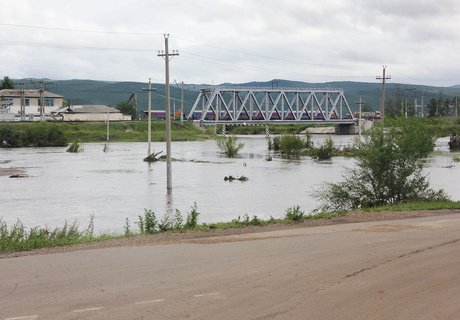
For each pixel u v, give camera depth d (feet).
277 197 119.24
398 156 86.22
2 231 56.24
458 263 37.91
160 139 435.12
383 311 27.17
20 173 178.40
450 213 69.41
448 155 276.41
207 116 570.05
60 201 114.11
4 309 27.48
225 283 32.45
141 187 140.67
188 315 26.48
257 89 538.88
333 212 76.74
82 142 402.11
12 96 569.64
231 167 206.18
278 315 26.48
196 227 58.95
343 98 594.65
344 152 279.28
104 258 40.22
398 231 52.60
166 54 140.87
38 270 36.27
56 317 26.20
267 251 42.32
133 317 26.20
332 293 30.27
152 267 36.88
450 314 26.73
